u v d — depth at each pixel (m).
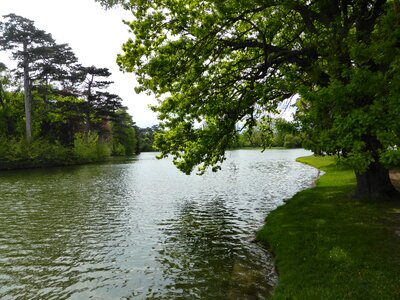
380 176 16.05
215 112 15.23
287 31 16.66
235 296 8.71
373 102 6.93
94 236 14.74
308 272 8.91
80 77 64.06
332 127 7.43
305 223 13.45
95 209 20.48
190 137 16.52
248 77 16.14
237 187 28.22
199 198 23.55
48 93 69.38
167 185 31.06
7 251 12.88
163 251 12.55
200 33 13.84
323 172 35.72
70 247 13.29
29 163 57.03
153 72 14.34
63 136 71.69
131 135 121.69
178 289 9.34
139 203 22.30
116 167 57.59
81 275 10.56
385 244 10.06
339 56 9.78
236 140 17.12
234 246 12.78
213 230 15.12
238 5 13.65
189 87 15.74
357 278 8.11
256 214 17.88
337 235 11.35
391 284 7.59
